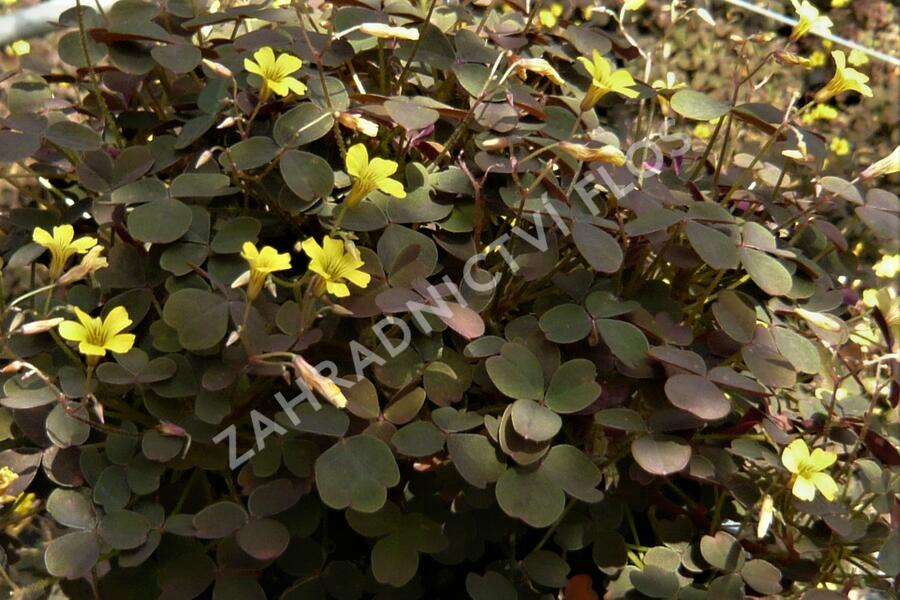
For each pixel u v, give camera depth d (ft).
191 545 1.28
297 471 1.25
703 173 1.59
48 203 1.51
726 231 1.34
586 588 1.35
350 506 1.22
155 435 1.26
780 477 1.35
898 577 1.31
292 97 1.35
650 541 1.41
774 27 2.83
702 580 1.36
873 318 1.49
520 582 1.32
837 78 1.38
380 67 1.42
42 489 1.35
